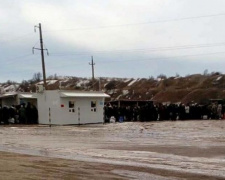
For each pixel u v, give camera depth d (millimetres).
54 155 15680
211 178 10602
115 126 36125
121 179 10344
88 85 143625
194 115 47906
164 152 16172
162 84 134125
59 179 10242
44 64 53188
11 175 10797
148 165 12836
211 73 135250
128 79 151125
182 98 108188
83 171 11586
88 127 35219
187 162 13430
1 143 20594
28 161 13773
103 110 43500
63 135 25828
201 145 18688
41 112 41688
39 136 25062
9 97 47094
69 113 40812
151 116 44969
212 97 102188
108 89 138875
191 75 139000
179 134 25875
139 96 119125
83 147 18406
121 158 14570
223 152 15977
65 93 40375
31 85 122000
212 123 38938
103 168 12188
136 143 20078
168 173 11297
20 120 40281
